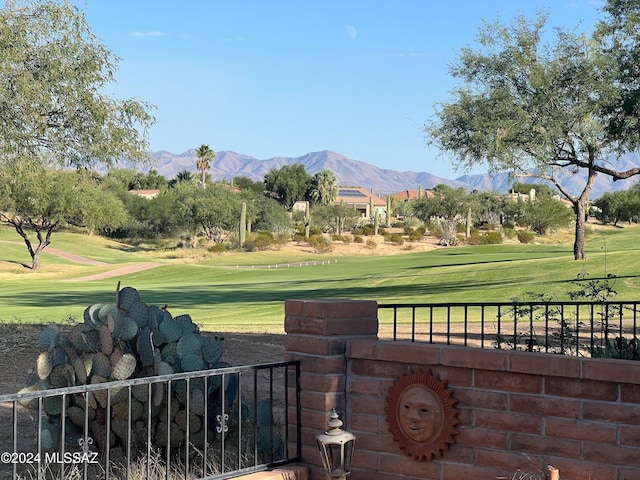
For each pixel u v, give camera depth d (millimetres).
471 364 5543
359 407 6168
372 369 6121
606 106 27719
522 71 31719
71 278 68062
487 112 32656
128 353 6855
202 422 6988
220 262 88312
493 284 34656
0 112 15383
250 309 30938
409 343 5969
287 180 177375
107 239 117062
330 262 82062
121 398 6633
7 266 78938
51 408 6949
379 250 103188
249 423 7223
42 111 15836
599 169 32000
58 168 17406
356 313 6359
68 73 16078
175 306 33750
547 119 30141
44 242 78188
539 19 31547
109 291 46500
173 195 121750
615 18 27516
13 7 15898
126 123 17250
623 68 26469
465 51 33000
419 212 145125
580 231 39531
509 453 5434
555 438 5266
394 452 5977
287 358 6500
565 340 12008
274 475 6043
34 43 16031
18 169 16094
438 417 5699
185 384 6848
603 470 5090
